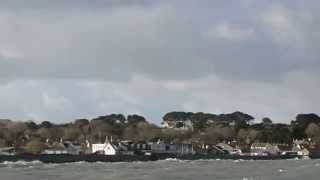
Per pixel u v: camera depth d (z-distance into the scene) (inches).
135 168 5570.9
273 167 5949.8
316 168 5541.3
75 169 5295.3
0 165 6195.9
